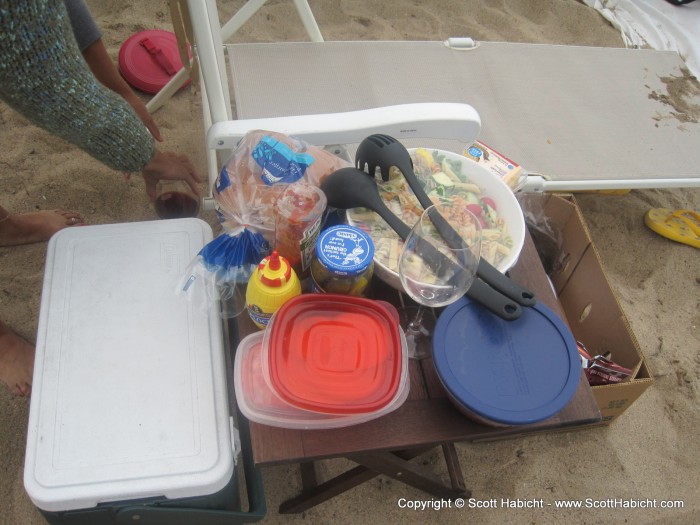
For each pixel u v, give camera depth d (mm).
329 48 1692
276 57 1643
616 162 1570
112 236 1073
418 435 807
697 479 1462
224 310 1009
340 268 793
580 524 1372
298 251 865
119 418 896
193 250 1072
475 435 815
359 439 797
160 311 991
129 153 1051
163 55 2008
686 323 1738
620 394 1324
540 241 1605
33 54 784
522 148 1570
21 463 1315
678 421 1549
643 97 1766
